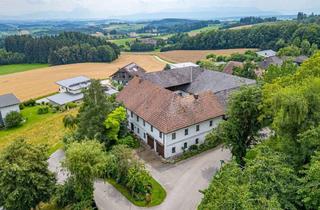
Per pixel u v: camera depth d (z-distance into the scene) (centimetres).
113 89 8900
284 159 2503
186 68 7225
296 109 2689
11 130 6600
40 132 6119
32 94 9775
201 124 4472
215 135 3888
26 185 2811
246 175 2189
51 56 15088
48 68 14175
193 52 16238
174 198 3397
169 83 6638
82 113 4609
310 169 2042
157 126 4188
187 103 4475
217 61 12519
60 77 12125
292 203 2148
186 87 6819
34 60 15712
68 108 7862
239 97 3519
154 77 6669
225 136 3641
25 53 15800
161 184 3650
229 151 4350
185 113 4347
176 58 15088
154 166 4053
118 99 5378
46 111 7694
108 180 3766
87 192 3067
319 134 2439
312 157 2270
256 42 14825
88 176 2944
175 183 3662
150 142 4575
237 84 5912
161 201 3353
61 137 5534
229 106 3675
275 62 9144
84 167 2866
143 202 3347
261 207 1848
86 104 4656
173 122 4162
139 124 4816
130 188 3522
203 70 7200
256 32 14850
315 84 2847
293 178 2230
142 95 5025
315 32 12400
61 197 3150
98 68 13725
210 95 4816
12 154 2852
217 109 4675
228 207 1844
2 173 2747
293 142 2773
